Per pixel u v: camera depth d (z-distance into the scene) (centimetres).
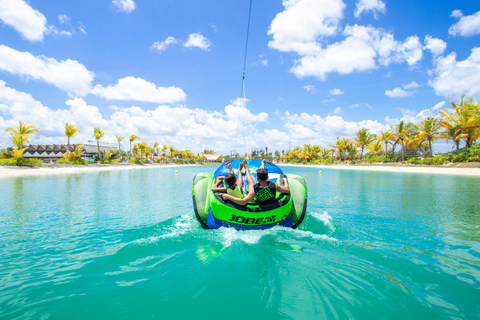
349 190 966
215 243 317
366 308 179
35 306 190
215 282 216
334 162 5781
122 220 488
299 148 9169
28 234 390
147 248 303
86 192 933
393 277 227
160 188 1090
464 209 578
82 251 312
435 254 289
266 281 217
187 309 180
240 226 357
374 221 456
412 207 600
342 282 216
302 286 208
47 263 274
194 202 411
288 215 377
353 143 5503
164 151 8869
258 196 354
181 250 296
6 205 657
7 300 198
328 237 334
